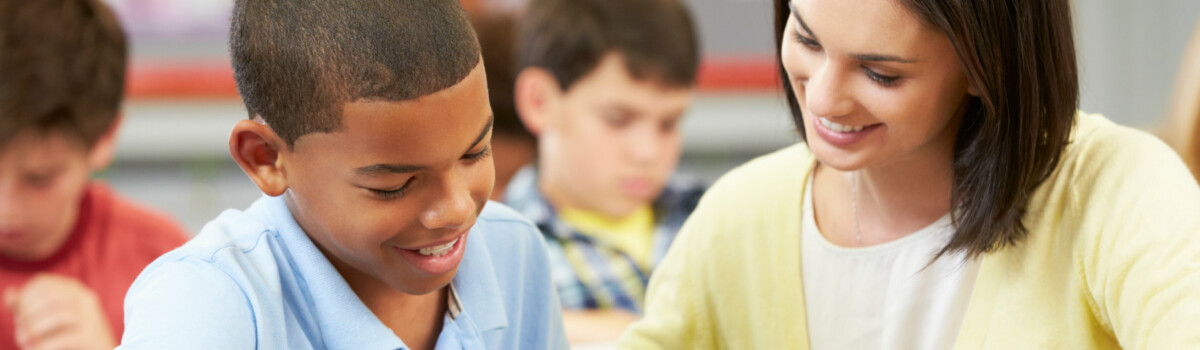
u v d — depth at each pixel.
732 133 2.89
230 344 0.62
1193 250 0.68
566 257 1.77
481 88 0.59
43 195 1.36
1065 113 0.75
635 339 0.97
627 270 1.78
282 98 0.58
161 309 0.62
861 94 0.72
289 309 0.67
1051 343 0.77
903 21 0.68
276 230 0.68
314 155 0.59
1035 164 0.76
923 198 0.84
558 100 1.75
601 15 1.70
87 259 1.44
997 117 0.73
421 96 0.56
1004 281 0.80
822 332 0.90
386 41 0.56
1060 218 0.78
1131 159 0.75
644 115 1.73
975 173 0.77
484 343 0.75
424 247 0.62
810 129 0.78
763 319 0.93
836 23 0.70
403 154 0.57
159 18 2.80
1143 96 2.88
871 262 0.87
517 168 1.94
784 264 0.91
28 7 1.30
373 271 0.64
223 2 2.82
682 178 1.92
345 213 0.60
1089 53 2.92
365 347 0.66
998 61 0.71
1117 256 0.73
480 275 0.75
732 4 2.86
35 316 1.40
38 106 1.31
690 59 1.73
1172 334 0.67
